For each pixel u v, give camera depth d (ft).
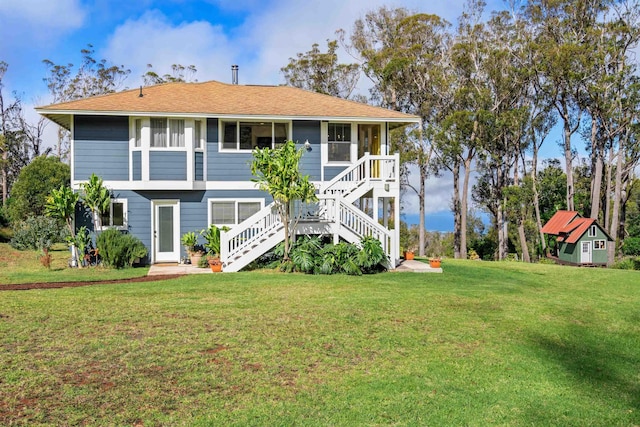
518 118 119.55
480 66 126.41
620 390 22.85
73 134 61.87
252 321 30.73
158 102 64.64
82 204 61.82
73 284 45.98
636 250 127.24
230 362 23.71
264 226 56.49
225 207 65.51
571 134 127.85
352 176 67.00
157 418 18.25
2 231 101.50
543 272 70.33
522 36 125.49
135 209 63.26
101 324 29.32
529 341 29.17
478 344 28.04
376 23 139.85
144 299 36.99
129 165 62.85
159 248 64.03
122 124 62.75
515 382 22.94
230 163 65.62
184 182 62.44
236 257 55.62
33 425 17.39
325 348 26.17
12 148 165.99
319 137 67.62
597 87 114.52
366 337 28.25
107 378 21.44
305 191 52.47
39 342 25.79
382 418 18.89
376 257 53.83
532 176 127.65
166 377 21.75
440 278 52.75
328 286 43.83
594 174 128.77
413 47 128.26
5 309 32.78
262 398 20.12
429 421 18.83
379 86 137.18
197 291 40.68
